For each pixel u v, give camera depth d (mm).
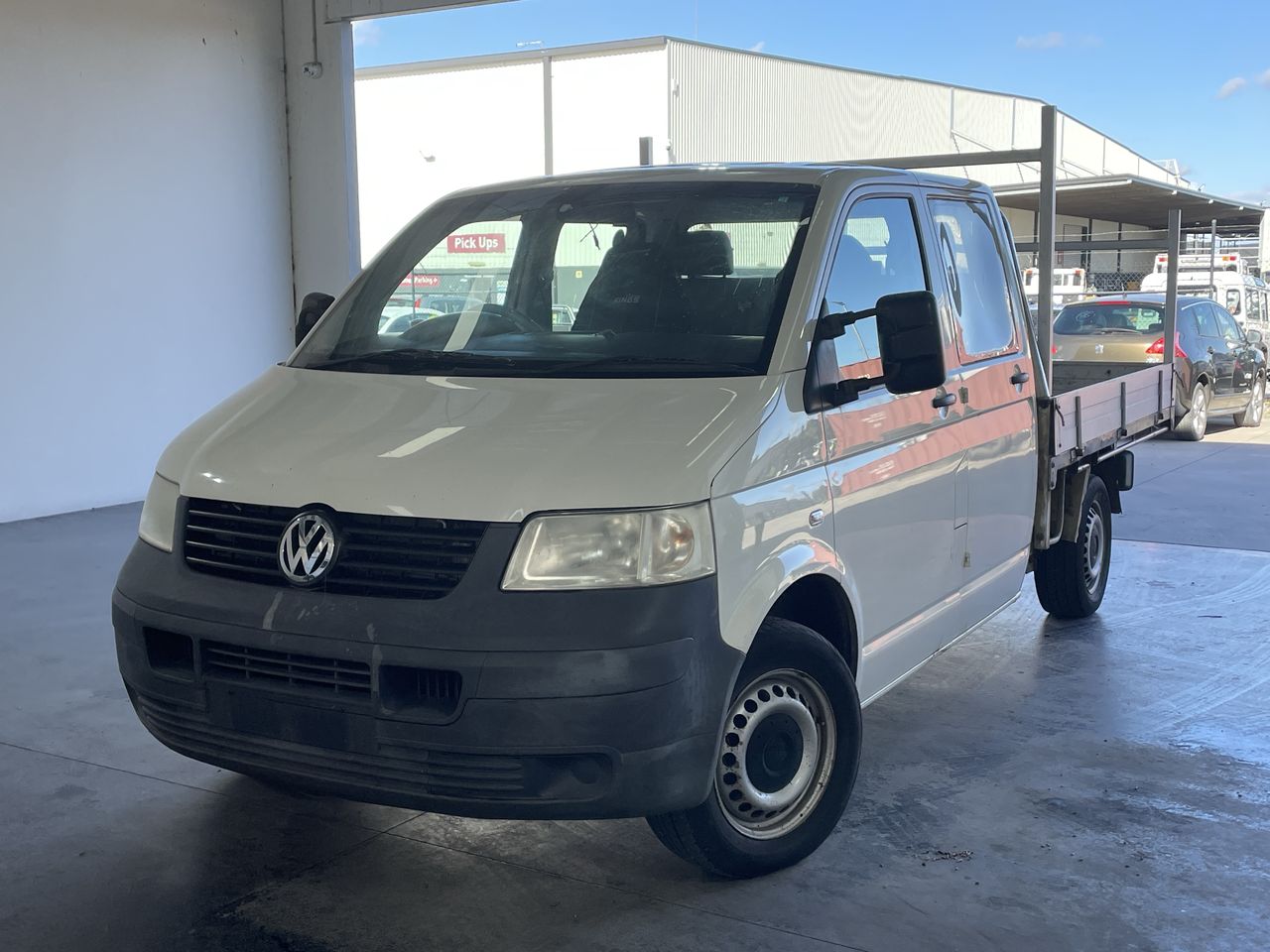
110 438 9992
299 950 3295
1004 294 5398
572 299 4094
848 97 31828
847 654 4012
